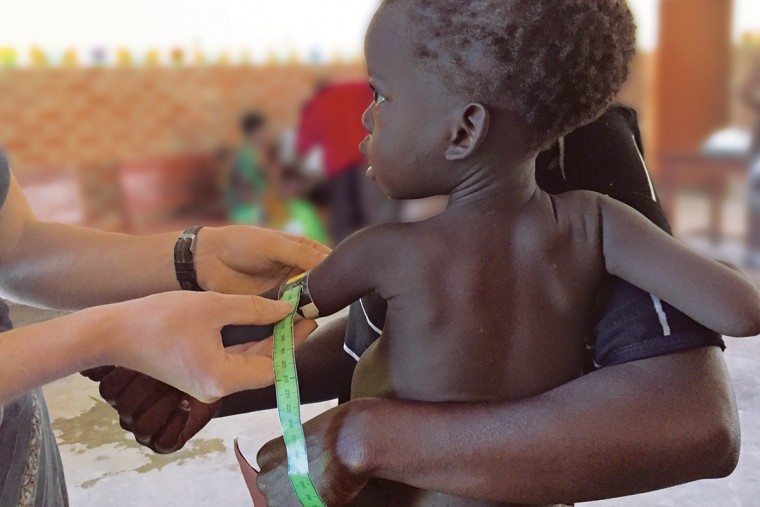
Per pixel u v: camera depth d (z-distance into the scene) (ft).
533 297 2.79
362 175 12.89
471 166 2.71
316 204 13.55
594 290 2.93
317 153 13.15
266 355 2.93
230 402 3.77
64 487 3.76
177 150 16.51
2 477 2.98
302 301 2.91
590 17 2.51
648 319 2.97
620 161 3.30
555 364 2.85
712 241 13.78
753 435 6.85
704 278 2.70
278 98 17.15
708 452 2.76
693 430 2.74
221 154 16.31
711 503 6.10
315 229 13.50
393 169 2.78
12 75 15.01
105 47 15.78
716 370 2.93
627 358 2.94
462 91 2.56
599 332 3.08
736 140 13.34
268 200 14.79
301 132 13.51
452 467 2.69
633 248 2.80
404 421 2.74
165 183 16.16
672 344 2.91
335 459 2.75
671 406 2.76
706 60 15.90
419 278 2.75
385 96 2.71
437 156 2.70
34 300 3.89
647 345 2.92
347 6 17.16
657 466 2.73
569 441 2.69
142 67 16.07
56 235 3.83
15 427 3.08
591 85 2.60
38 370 2.61
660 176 14.12
